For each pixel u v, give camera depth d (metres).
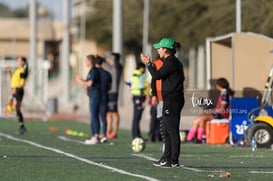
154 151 40.31
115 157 36.44
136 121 48.88
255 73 48.25
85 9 157.12
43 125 69.00
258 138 42.56
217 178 27.94
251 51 48.28
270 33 61.94
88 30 151.75
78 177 28.08
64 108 109.25
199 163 33.66
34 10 117.81
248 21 64.56
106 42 147.88
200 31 90.00
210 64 51.22
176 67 30.86
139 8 133.75
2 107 85.50
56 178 27.84
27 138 50.38
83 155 37.38
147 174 28.94
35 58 117.25
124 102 103.94
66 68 116.19
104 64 53.00
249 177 28.38
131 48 138.25
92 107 46.25
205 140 46.75
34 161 33.97
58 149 40.94
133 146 40.03
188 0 96.94
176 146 31.25
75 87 134.75
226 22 81.00
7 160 34.41
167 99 30.92
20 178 27.89
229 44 51.22
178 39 93.88
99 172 29.58
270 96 44.03
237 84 48.25
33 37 117.56
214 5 85.44
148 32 108.06
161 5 104.62
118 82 53.09
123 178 27.69
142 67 48.88
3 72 87.44
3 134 54.66
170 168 31.16
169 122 31.12
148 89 48.12
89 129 63.53
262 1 63.12
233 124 44.88
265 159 35.88
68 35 117.25
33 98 104.25
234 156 37.50
